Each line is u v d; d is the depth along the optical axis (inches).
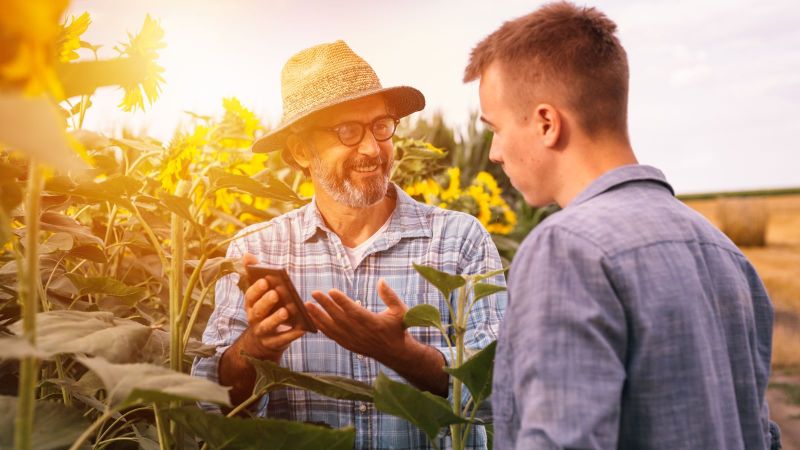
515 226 205.5
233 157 88.7
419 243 73.9
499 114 48.5
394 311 55.6
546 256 41.5
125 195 51.9
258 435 42.7
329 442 42.8
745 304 46.1
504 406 42.7
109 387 35.2
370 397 51.7
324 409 69.8
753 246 660.1
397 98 80.4
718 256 45.9
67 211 83.2
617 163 46.4
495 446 43.5
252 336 59.2
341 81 72.0
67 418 44.2
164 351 52.5
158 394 34.9
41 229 57.9
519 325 41.2
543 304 40.2
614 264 41.0
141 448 58.0
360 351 57.9
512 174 48.9
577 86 45.7
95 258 69.5
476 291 51.8
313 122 71.9
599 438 37.6
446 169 147.4
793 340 285.4
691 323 41.5
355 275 73.3
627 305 40.9
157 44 54.9
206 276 58.1
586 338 39.4
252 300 54.5
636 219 43.3
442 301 71.8
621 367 39.7
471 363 47.7
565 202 47.6
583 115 45.9
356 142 71.5
